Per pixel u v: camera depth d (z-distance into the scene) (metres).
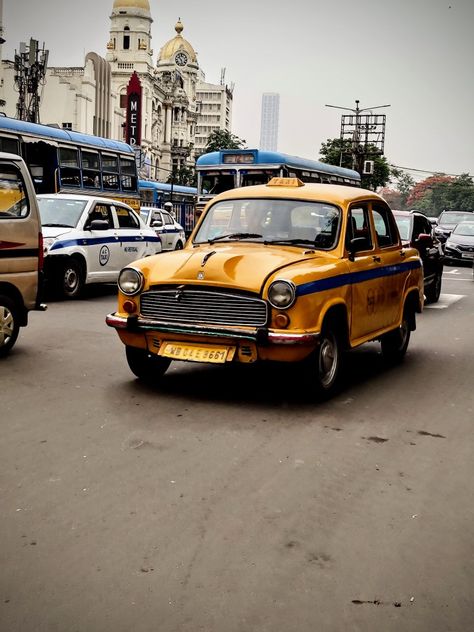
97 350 8.94
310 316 6.32
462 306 15.55
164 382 7.35
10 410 6.21
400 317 8.66
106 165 21.78
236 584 3.42
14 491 4.45
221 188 22.94
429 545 3.90
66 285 13.46
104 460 5.04
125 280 6.78
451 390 7.59
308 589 3.40
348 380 7.86
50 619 3.10
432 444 5.72
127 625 3.07
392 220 8.73
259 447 5.44
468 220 30.41
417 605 3.30
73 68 75.00
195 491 4.54
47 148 19.14
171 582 3.42
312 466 5.08
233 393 7.00
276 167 22.38
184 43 143.25
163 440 5.52
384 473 5.01
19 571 3.48
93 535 3.88
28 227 8.37
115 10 99.62
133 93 90.50
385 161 79.19
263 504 4.38
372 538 3.96
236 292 6.35
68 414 6.13
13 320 8.38
